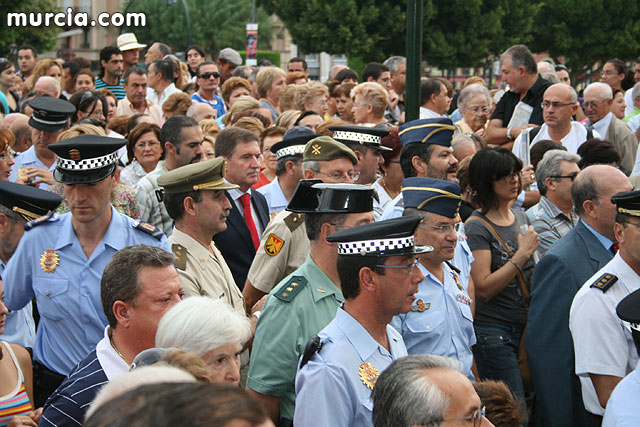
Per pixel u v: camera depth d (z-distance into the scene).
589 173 4.72
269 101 11.76
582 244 4.69
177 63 13.02
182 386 1.20
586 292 4.17
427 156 5.62
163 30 31.62
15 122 7.57
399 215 5.05
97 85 12.80
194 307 3.02
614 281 4.13
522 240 5.22
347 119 10.62
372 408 3.10
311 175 4.87
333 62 31.77
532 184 7.45
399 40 29.34
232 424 1.12
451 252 4.27
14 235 4.52
